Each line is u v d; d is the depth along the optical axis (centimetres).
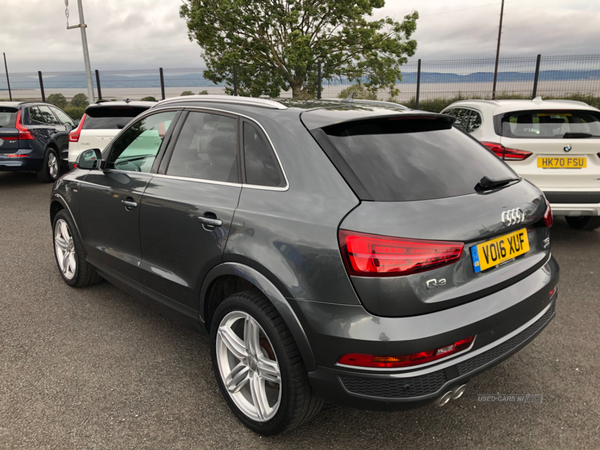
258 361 223
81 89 1841
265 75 1925
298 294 194
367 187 193
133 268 308
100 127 792
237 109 255
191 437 228
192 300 261
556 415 243
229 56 1842
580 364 289
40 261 478
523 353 304
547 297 231
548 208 246
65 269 412
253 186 228
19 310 364
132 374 279
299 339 196
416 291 179
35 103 945
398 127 235
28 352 302
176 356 300
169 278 274
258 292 220
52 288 407
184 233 255
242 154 240
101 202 334
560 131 480
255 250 211
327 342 188
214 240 233
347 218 186
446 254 183
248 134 241
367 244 179
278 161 221
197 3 1889
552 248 516
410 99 1487
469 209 199
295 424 215
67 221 384
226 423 238
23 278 431
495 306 199
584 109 491
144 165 303
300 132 220
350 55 1922
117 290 405
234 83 1659
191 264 254
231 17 1841
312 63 1858
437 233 183
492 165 241
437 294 184
